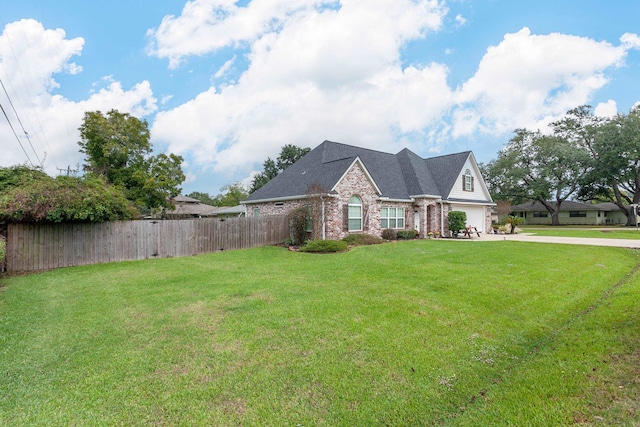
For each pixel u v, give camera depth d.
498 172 46.62
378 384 3.80
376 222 20.84
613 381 3.65
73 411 3.30
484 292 7.59
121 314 6.28
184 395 3.57
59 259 12.27
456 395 3.62
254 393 3.61
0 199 11.12
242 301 6.96
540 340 5.14
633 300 6.71
